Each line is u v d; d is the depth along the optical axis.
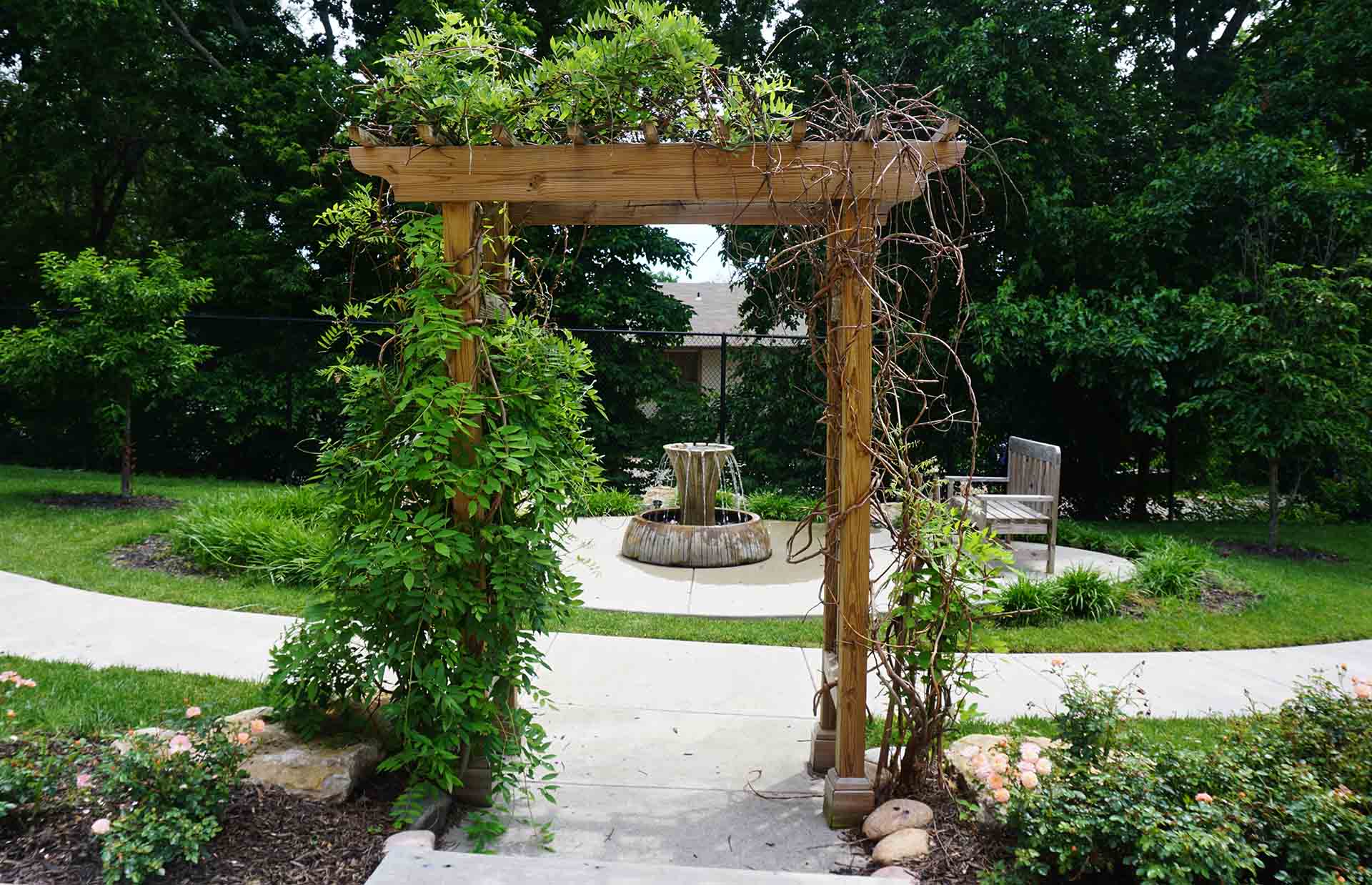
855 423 3.07
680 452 7.66
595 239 14.05
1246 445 9.02
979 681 4.75
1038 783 2.71
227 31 15.20
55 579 6.23
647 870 2.60
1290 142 9.68
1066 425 11.80
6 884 2.37
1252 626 5.98
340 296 14.19
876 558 7.47
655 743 3.91
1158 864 2.42
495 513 3.19
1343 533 10.80
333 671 3.24
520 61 3.22
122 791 2.76
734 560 7.37
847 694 3.16
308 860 2.63
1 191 15.17
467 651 3.16
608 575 6.96
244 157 14.45
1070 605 6.15
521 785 3.45
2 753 3.05
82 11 12.77
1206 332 9.12
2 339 8.75
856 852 3.00
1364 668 5.20
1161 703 4.52
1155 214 10.07
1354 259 9.20
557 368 3.42
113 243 17.39
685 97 3.02
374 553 2.97
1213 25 13.83
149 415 12.78
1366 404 8.83
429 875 2.52
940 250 3.01
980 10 11.09
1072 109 10.80
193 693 4.16
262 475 13.38
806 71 12.27
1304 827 2.53
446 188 3.03
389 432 3.19
